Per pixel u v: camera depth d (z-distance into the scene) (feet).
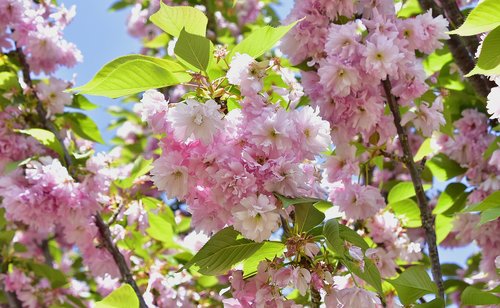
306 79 4.09
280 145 3.26
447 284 5.66
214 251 3.36
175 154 3.30
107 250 4.90
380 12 4.06
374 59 3.80
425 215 4.09
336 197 4.18
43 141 4.82
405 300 3.52
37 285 6.35
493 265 4.94
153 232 5.26
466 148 5.08
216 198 3.28
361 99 3.92
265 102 3.41
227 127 3.30
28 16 5.36
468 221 4.98
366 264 3.34
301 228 3.37
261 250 3.44
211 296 5.88
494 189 4.91
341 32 3.85
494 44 3.12
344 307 3.31
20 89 5.24
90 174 4.72
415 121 4.15
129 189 5.04
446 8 4.60
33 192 4.53
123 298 3.56
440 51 5.16
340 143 4.07
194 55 3.43
